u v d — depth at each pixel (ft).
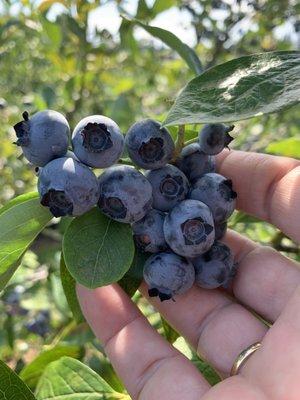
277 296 0.45
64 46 0.87
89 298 0.44
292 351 0.36
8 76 1.09
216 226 0.38
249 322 0.44
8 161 0.84
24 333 0.85
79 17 0.75
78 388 0.45
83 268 0.33
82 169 0.31
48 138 0.31
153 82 1.14
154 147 0.34
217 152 0.36
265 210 0.47
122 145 0.32
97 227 0.34
